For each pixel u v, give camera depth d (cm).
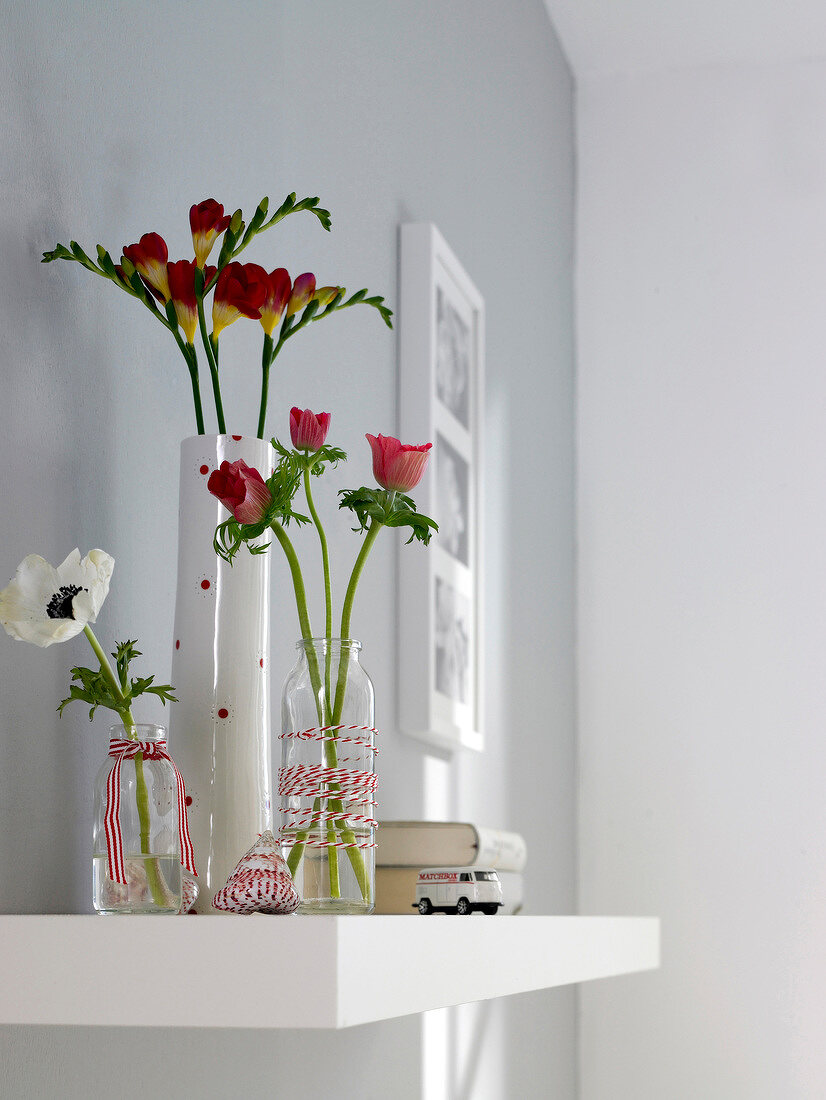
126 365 86
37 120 77
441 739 148
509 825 189
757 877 226
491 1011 172
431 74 165
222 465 70
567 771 230
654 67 256
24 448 74
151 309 77
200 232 77
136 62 90
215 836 73
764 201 248
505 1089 178
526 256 215
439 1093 148
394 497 80
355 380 132
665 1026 224
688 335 247
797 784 227
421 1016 142
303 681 76
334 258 128
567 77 255
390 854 112
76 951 59
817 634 231
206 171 100
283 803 75
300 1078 108
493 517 188
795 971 221
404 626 142
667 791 232
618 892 231
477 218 185
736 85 253
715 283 247
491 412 189
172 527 91
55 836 74
